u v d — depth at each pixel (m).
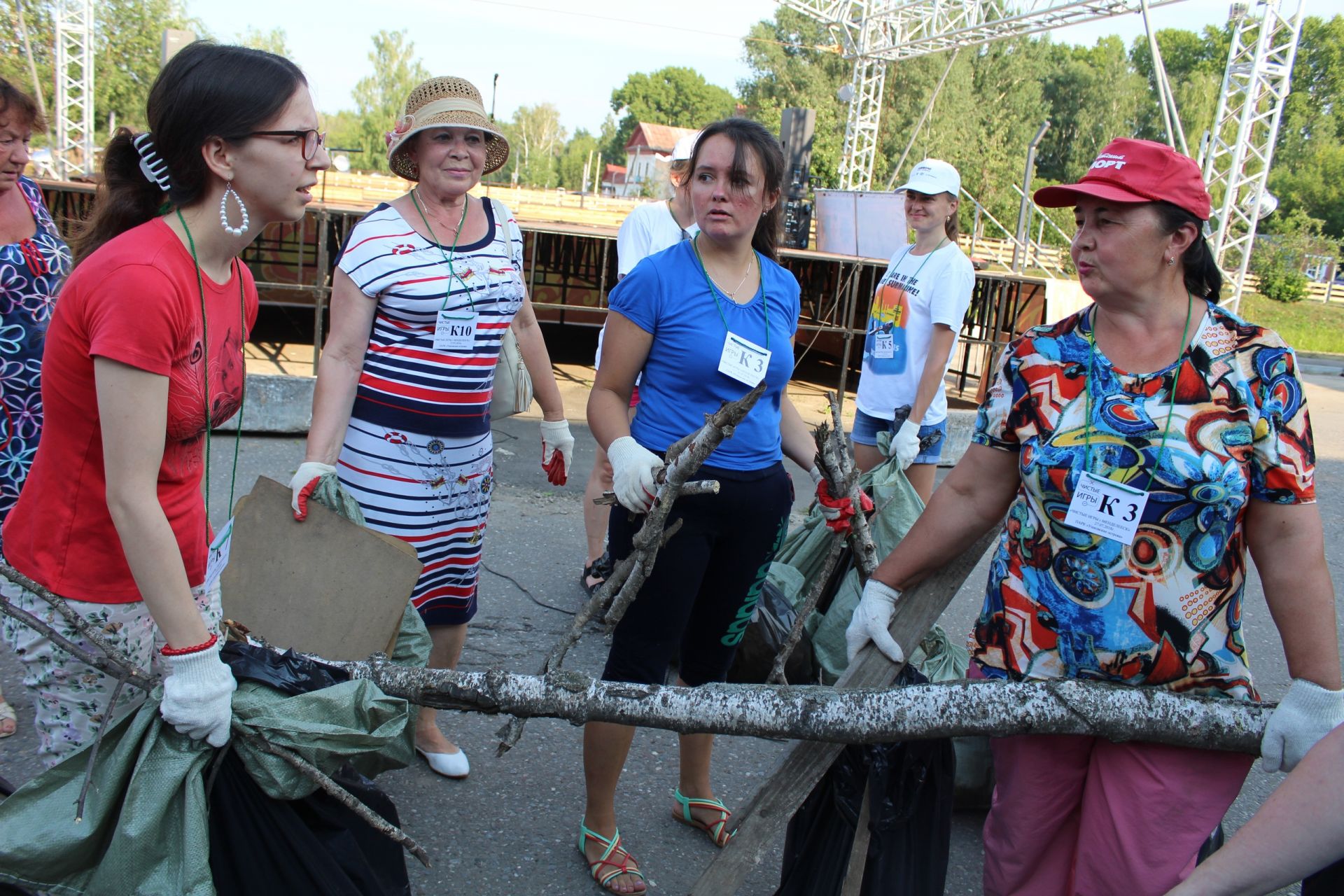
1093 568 1.94
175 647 1.78
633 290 2.58
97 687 2.04
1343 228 60.69
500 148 3.18
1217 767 1.95
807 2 21.70
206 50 1.87
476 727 3.54
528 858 2.82
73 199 8.88
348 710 1.95
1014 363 2.05
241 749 1.84
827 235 12.56
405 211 2.87
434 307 2.82
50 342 1.85
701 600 2.79
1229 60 16.17
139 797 1.77
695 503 2.56
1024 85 50.16
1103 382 1.92
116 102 32.00
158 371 1.78
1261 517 1.89
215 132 1.83
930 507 2.19
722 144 2.54
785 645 2.41
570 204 17.25
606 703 2.02
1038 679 1.96
